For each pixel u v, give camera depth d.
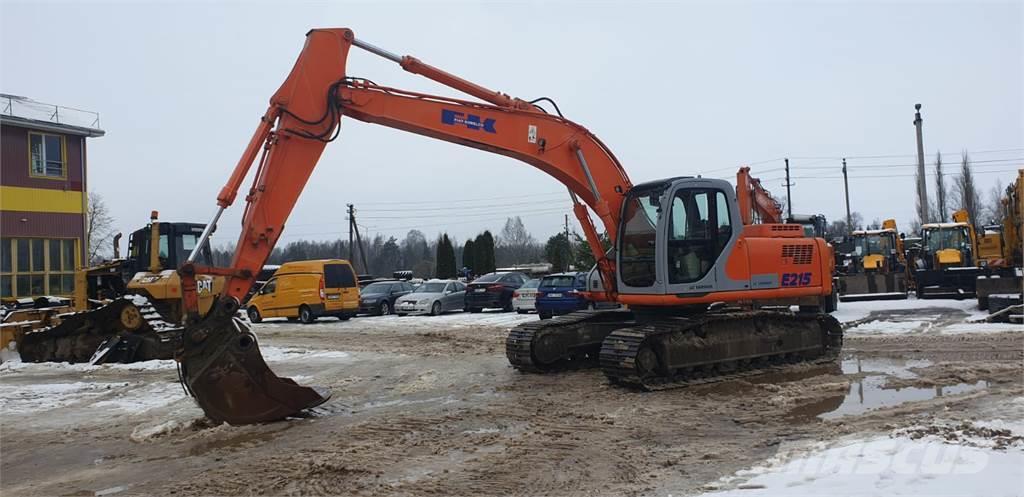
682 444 6.62
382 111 8.91
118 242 17.94
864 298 23.64
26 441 7.81
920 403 7.96
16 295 24.66
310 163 8.36
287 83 8.32
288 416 8.20
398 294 27.72
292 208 8.22
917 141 35.03
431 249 86.94
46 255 25.62
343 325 21.84
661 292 9.62
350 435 7.32
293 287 23.44
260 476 6.03
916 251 26.83
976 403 7.84
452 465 6.17
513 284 25.47
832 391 8.88
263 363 7.87
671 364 9.45
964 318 16.47
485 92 9.76
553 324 11.05
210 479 6.03
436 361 13.08
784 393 8.77
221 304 7.67
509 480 5.70
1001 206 20.39
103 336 14.45
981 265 21.84
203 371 7.57
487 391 9.76
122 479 6.23
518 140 9.95
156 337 13.97
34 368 13.79
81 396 10.47
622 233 10.38
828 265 11.44
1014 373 9.55
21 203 24.97
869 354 11.76
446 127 9.38
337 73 8.57
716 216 10.13
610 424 7.50
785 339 10.88
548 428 7.39
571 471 5.89
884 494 4.65
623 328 10.66
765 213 12.39
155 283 14.95
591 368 11.19
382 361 13.37
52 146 25.98
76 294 17.25
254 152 7.97
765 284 10.45
